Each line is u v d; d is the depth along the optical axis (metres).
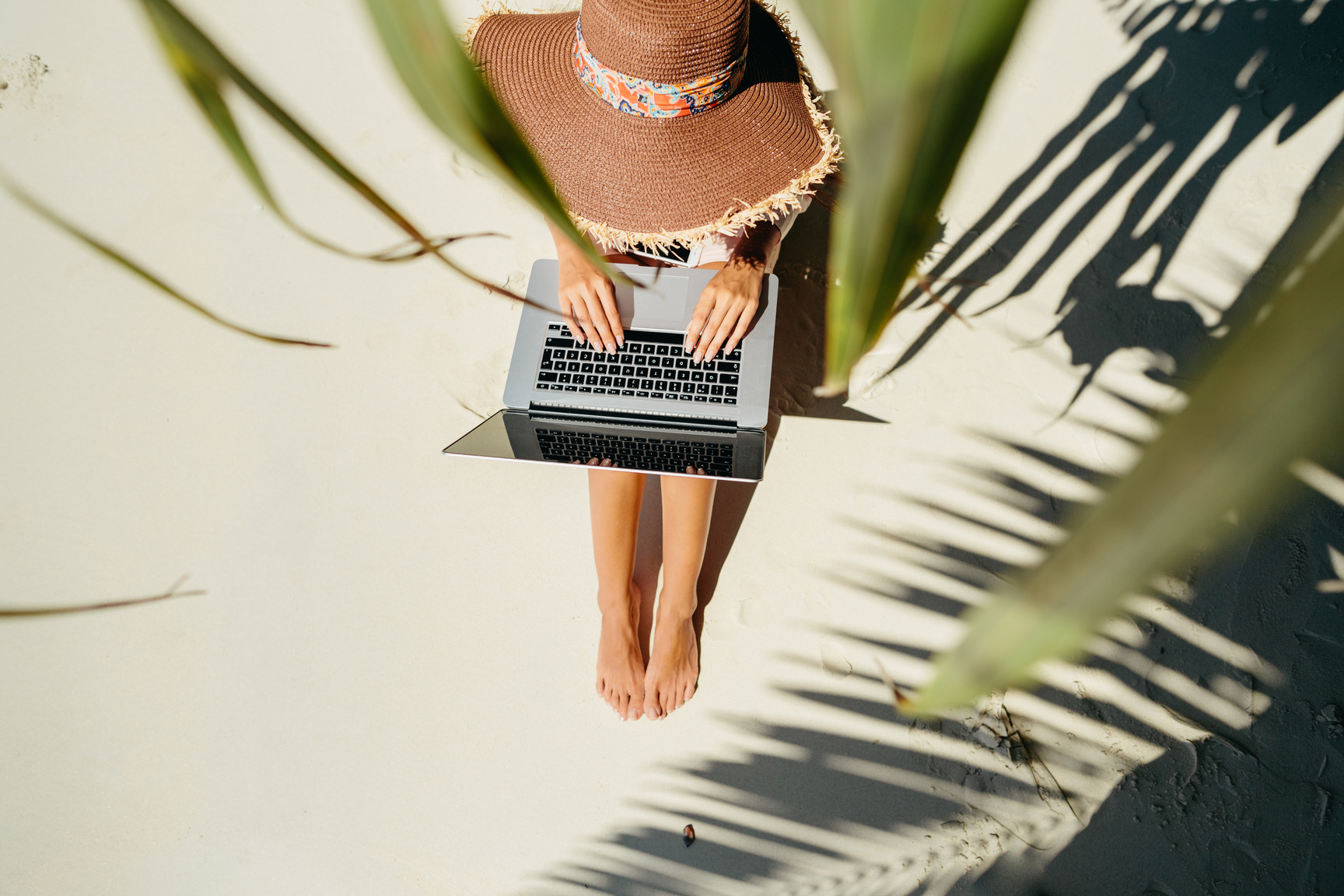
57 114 2.38
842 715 1.84
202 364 2.16
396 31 0.19
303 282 2.22
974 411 2.02
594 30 1.47
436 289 2.21
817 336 2.12
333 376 2.15
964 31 0.14
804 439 2.03
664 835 1.79
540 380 1.70
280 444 2.10
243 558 2.01
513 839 1.81
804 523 1.98
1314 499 1.83
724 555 1.97
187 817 1.83
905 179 0.16
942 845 1.75
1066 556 0.16
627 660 1.85
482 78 0.20
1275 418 0.13
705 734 1.85
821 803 1.79
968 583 1.90
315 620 1.96
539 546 2.01
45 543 2.01
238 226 2.27
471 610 1.97
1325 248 0.13
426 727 1.88
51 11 2.47
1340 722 1.72
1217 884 1.65
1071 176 2.16
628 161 1.62
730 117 1.60
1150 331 2.02
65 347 2.17
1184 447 0.14
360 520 2.04
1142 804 1.72
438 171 2.31
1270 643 1.78
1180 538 0.14
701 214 1.66
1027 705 1.79
